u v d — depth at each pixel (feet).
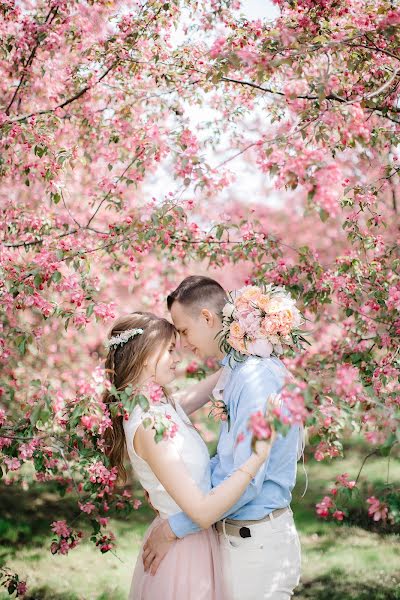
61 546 10.39
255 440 5.74
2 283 9.46
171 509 7.47
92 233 11.09
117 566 14.14
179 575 7.18
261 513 7.18
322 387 6.27
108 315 9.09
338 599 12.54
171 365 8.11
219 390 7.83
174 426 7.06
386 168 10.45
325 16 9.19
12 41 11.62
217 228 10.50
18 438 8.64
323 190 6.38
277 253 10.72
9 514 16.25
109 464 8.87
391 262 10.48
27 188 13.73
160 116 12.08
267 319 7.27
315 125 7.43
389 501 7.13
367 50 9.11
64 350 14.88
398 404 8.17
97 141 12.32
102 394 7.97
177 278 15.70
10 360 12.31
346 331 11.05
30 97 12.69
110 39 11.23
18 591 11.21
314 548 14.79
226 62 8.11
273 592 7.20
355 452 19.56
